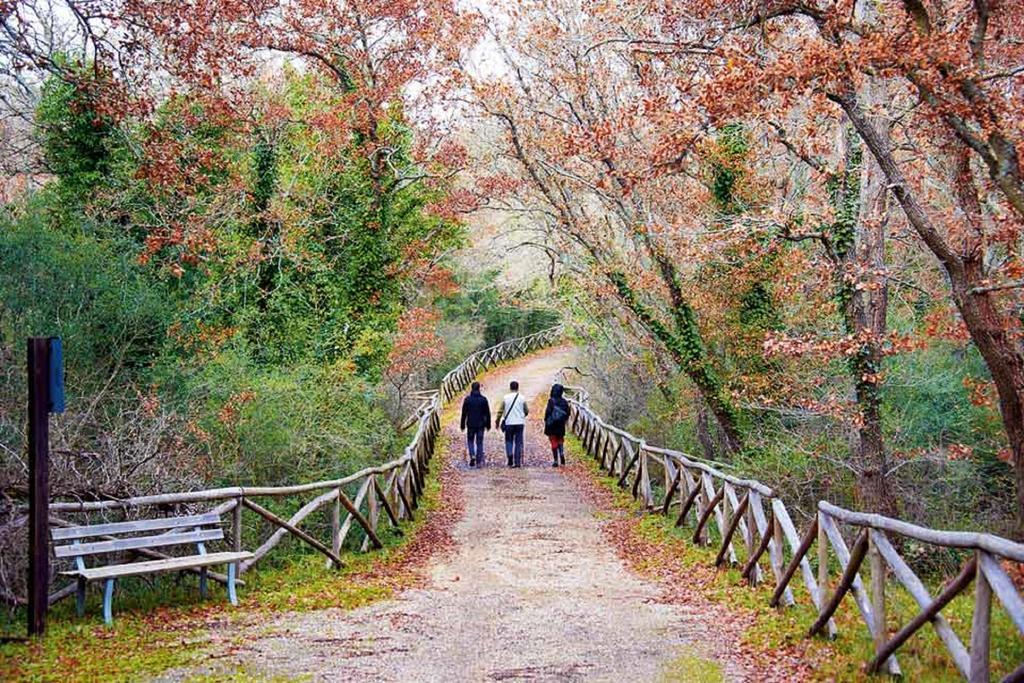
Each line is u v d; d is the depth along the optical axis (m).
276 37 22.25
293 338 20.64
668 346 19.09
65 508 8.62
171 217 19.00
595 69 19.25
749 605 9.18
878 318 13.34
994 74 9.16
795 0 9.76
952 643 5.77
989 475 15.76
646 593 10.19
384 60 24.31
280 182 22.61
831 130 14.99
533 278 29.14
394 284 25.00
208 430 13.95
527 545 13.53
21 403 11.84
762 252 14.57
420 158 24.92
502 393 38.47
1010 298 12.17
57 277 14.52
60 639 7.62
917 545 12.68
